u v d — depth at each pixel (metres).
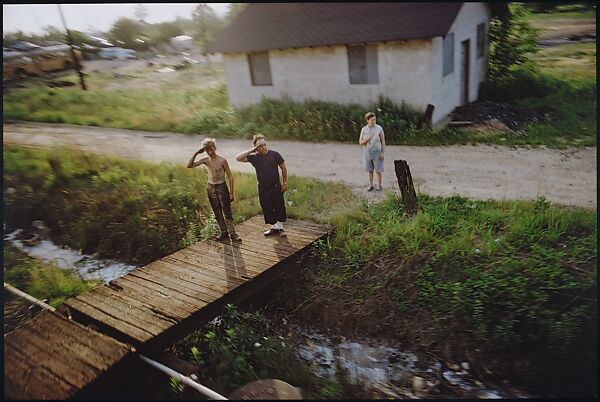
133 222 9.15
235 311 5.70
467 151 10.17
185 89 17.72
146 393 4.64
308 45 12.48
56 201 10.41
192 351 5.26
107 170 11.25
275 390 4.60
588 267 5.63
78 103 16.98
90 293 5.87
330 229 7.35
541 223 6.61
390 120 11.70
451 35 12.02
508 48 14.39
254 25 14.34
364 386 5.04
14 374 4.41
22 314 6.79
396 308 5.94
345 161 10.62
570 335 4.95
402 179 7.59
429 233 6.75
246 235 7.31
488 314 5.44
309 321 6.19
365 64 12.30
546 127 10.94
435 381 5.07
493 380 5.01
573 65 14.21
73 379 4.31
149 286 5.92
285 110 13.64
